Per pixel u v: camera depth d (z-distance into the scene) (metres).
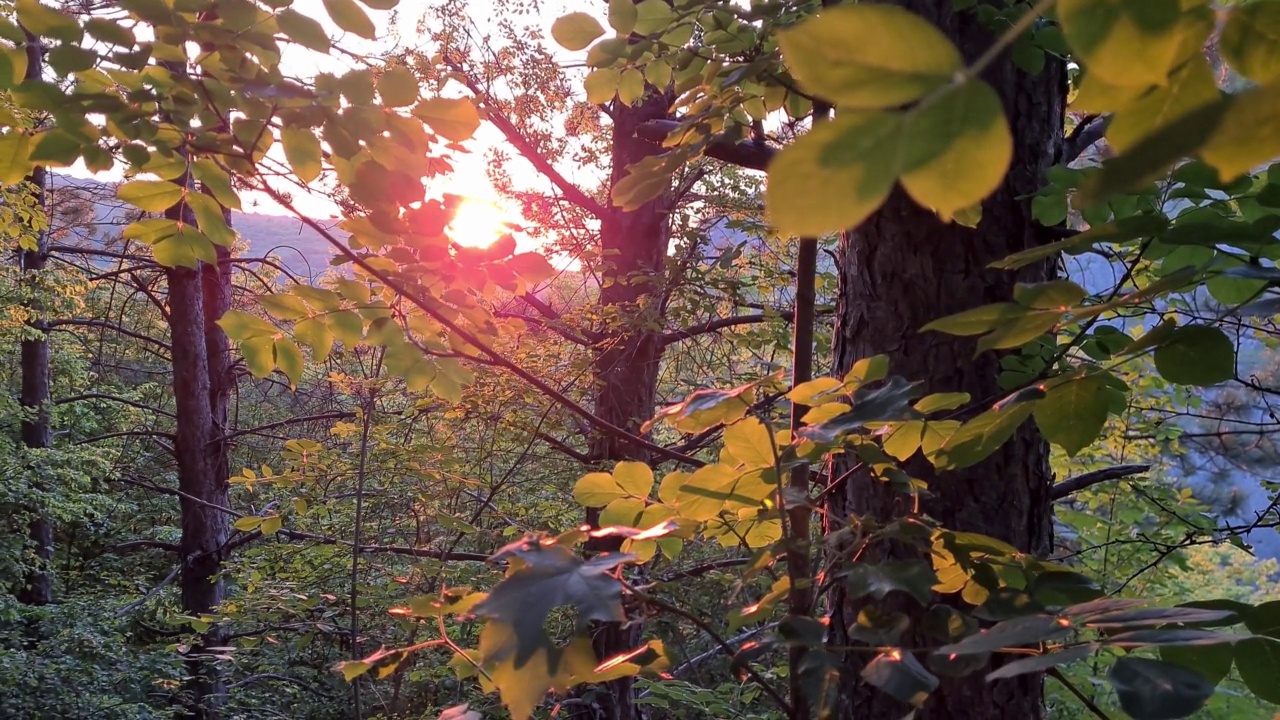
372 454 5.30
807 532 1.13
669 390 7.46
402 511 6.54
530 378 1.79
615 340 5.50
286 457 4.67
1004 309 0.83
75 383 12.87
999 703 1.97
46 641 7.87
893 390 1.06
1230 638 0.67
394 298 2.04
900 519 1.07
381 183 1.54
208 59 1.53
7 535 9.76
